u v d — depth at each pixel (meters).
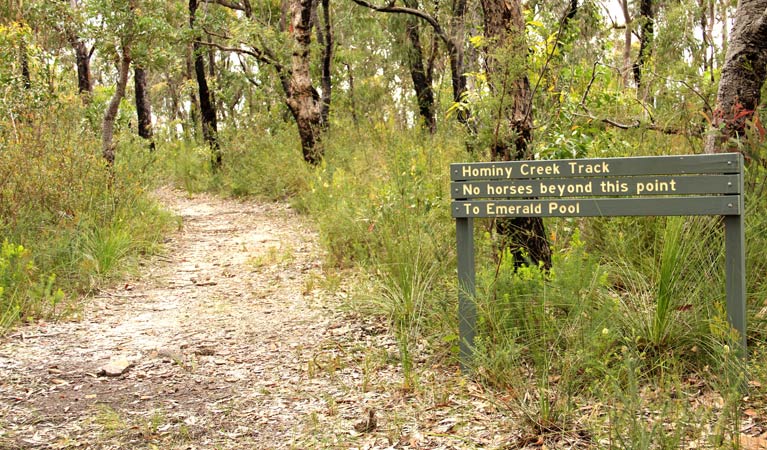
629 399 3.57
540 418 3.77
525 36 6.02
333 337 5.69
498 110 5.69
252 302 7.12
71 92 13.25
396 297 5.91
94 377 4.96
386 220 7.46
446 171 7.99
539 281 4.88
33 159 8.66
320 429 3.96
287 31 20.02
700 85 7.31
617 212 4.22
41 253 7.66
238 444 3.85
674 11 11.37
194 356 5.41
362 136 15.79
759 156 5.59
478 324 4.71
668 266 4.42
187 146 23.81
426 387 4.48
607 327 4.38
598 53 9.91
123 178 10.41
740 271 4.00
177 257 9.72
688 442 3.32
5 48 11.47
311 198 12.30
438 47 19.69
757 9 5.94
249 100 24.19
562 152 6.46
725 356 3.84
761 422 3.54
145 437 3.94
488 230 5.93
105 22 11.70
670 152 6.99
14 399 4.50
